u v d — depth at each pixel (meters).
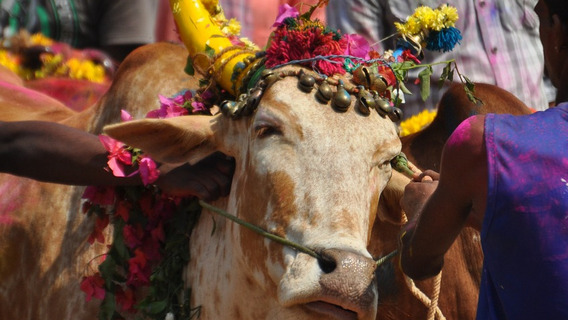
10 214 11.80
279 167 8.62
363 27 15.87
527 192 7.29
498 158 7.39
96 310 10.91
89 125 12.17
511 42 16.14
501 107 11.97
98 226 10.72
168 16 16.59
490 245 7.54
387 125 8.97
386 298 11.52
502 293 7.60
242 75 9.80
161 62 11.90
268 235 8.64
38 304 11.40
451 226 8.12
